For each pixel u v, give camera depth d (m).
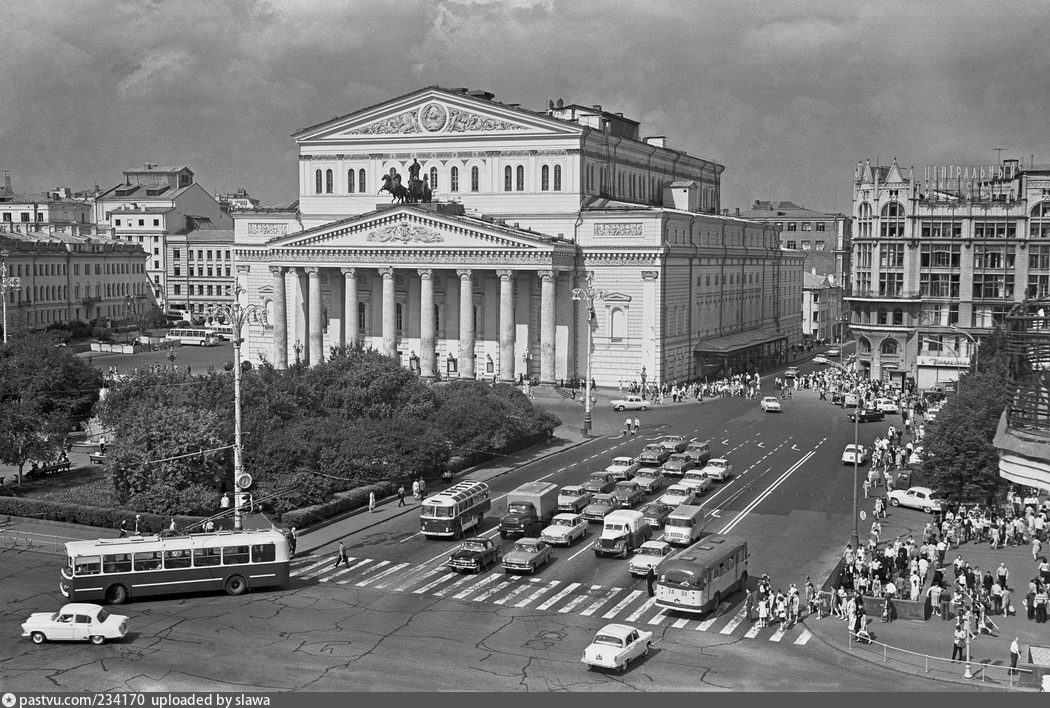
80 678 54.53
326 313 179.25
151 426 89.00
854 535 78.12
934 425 96.31
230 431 91.94
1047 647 58.59
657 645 60.94
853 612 62.62
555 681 54.81
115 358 198.00
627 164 186.00
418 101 174.38
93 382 128.00
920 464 96.62
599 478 99.06
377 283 175.12
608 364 165.12
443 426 109.56
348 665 56.78
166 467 87.00
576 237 166.38
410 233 165.75
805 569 76.12
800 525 87.69
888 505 94.50
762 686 54.50
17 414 101.50
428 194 170.12
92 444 119.94
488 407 115.19
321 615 65.56
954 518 84.38
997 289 160.25
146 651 58.78
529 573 74.88
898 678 56.12
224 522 82.62
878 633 63.44
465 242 162.88
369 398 109.31
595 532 86.75
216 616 65.25
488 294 169.38
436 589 71.38
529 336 167.38
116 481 88.25
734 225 198.00
